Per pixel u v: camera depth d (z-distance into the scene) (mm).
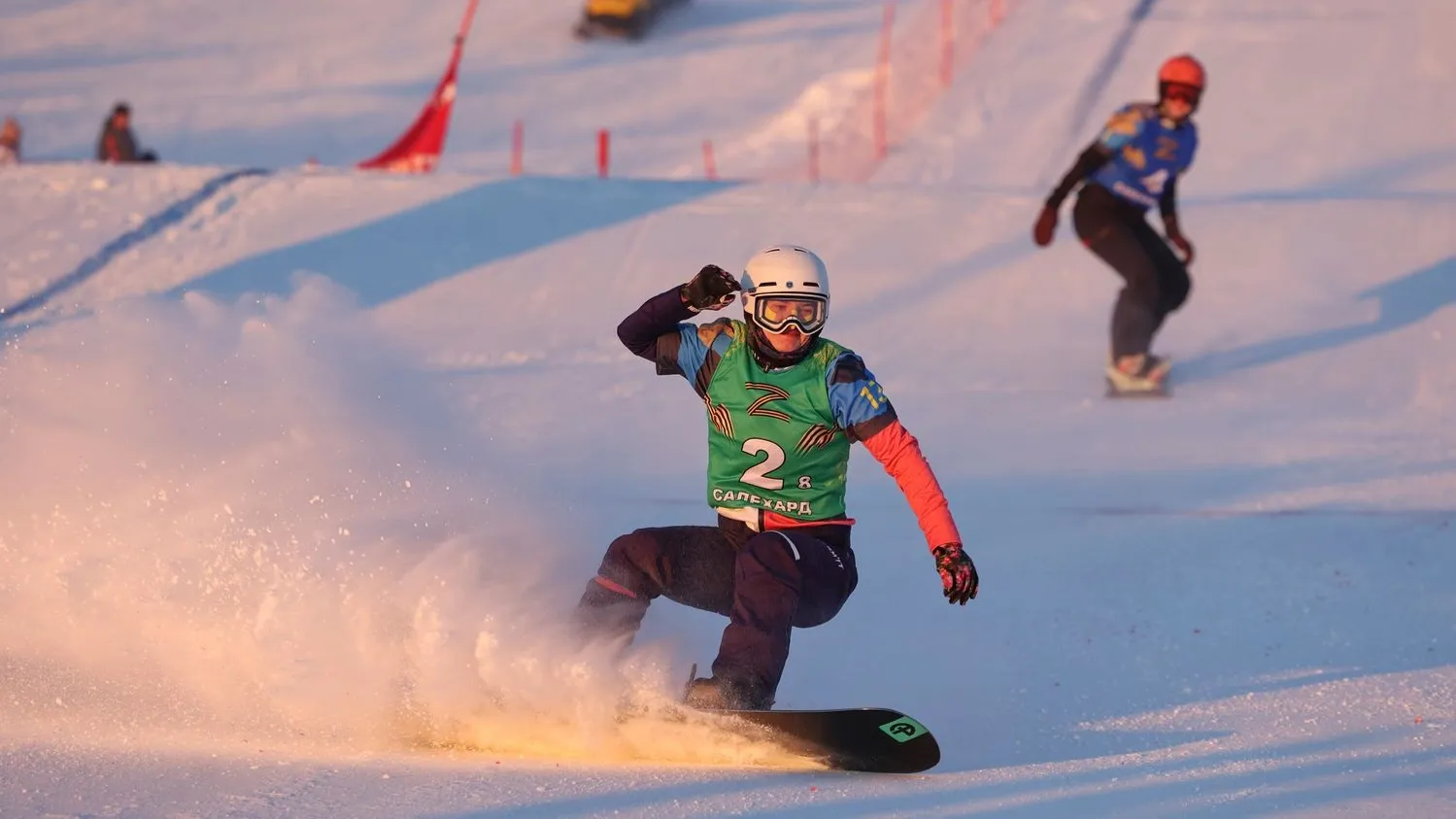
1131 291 31000
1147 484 24984
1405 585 19312
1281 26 82625
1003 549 21516
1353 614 18141
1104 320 36594
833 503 13109
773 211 42562
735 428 12852
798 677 15984
